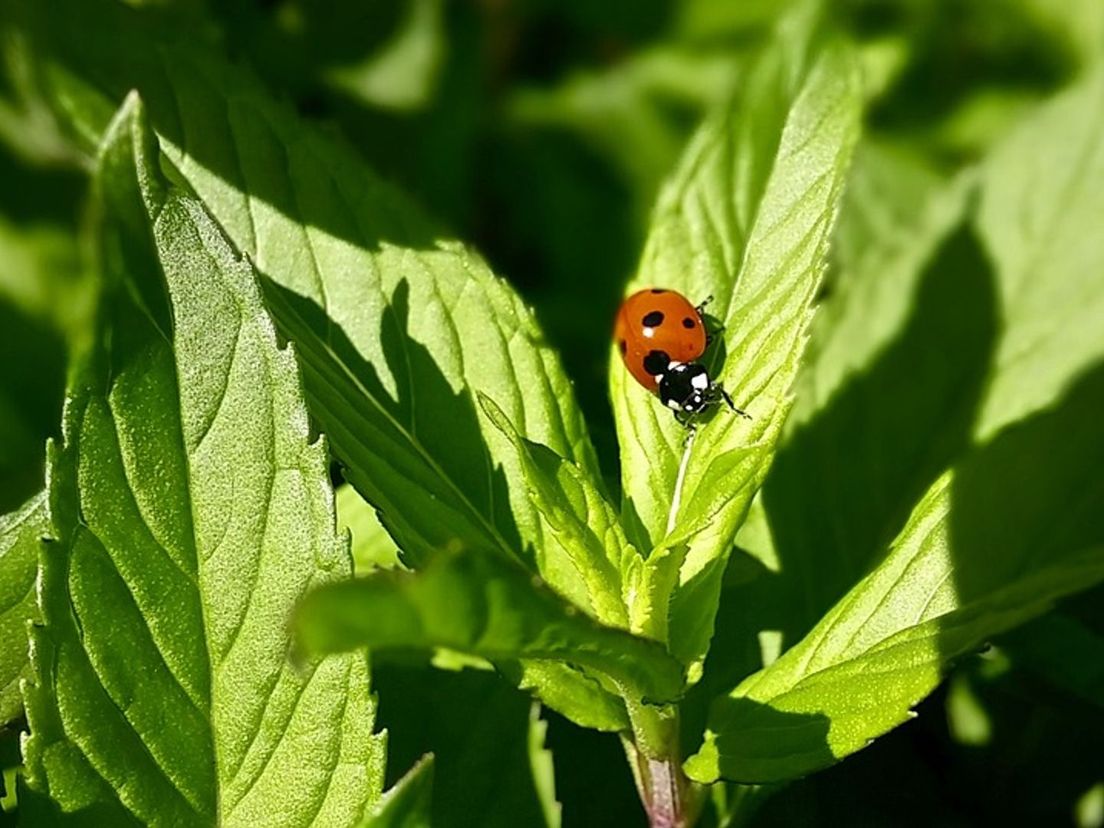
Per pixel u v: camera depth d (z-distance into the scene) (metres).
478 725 0.08
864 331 0.10
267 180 0.07
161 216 0.06
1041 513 0.09
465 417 0.07
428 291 0.07
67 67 0.08
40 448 0.12
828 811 0.08
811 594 0.09
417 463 0.07
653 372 0.07
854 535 0.09
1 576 0.07
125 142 0.06
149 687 0.06
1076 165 0.11
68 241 0.13
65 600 0.06
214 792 0.06
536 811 0.07
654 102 0.15
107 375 0.06
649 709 0.06
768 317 0.07
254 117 0.08
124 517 0.06
